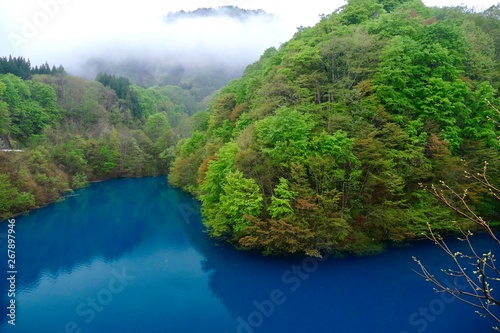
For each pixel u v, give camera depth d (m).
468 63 38.19
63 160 70.31
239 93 58.75
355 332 21.56
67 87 103.00
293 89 36.16
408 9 47.78
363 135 29.84
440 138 31.80
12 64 98.44
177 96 177.62
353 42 36.56
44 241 39.94
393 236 30.62
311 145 29.36
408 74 33.81
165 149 91.69
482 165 32.16
